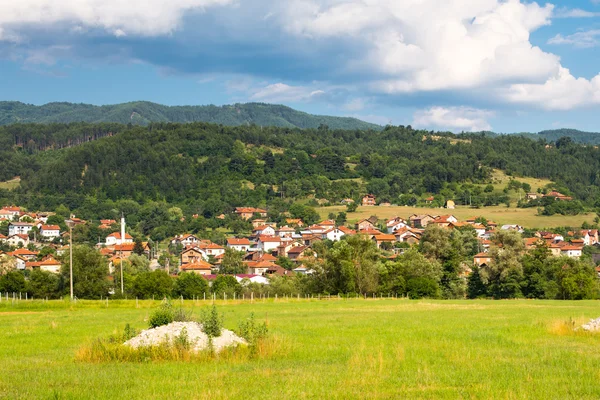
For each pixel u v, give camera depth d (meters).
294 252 193.62
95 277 108.19
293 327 43.53
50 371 25.70
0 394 21.47
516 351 30.50
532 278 112.81
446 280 122.69
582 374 24.28
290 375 24.41
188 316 34.72
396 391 21.64
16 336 39.44
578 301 92.50
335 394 21.22
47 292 107.44
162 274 107.06
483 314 58.03
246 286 121.75
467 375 24.31
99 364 27.48
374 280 109.62
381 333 39.44
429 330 41.03
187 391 21.81
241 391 21.70
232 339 31.06
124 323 48.56
